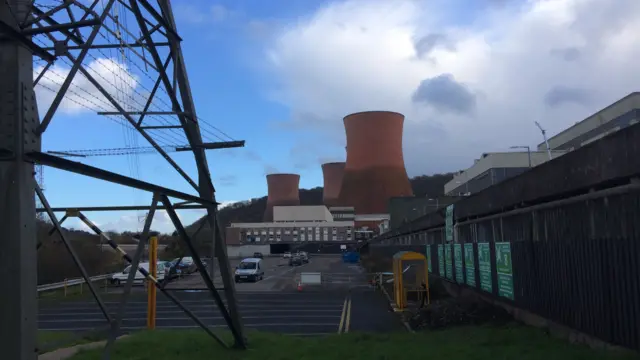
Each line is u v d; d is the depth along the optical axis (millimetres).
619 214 7391
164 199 6613
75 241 35156
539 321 10703
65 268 32125
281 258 90500
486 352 8312
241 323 9086
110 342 5262
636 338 6941
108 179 5082
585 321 8484
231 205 197000
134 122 7672
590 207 8328
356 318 17344
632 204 7035
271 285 33562
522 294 11664
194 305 22562
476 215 15789
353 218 120438
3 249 4254
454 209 19000
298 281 35781
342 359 8133
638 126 6574
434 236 25297
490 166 58375
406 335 10898
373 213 119625
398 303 18875
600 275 7969
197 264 8109
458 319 13383
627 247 7176
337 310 19781
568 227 9164
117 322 5367
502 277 13172
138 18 7559
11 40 4473
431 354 8273
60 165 4590
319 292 27375
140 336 10602
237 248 107062
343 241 117688
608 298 7719
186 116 8477
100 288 31562
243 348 9070
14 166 4348
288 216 123000
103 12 5266
